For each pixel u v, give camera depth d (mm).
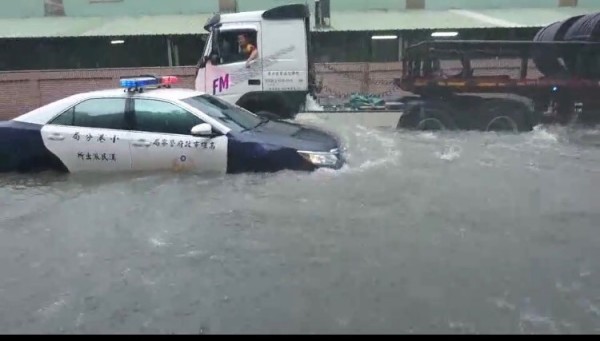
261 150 5770
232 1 18703
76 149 6016
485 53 9234
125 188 5645
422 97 9484
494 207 5109
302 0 18344
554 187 5746
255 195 5355
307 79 9508
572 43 9188
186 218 4859
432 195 5430
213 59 9516
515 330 3062
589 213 4926
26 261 4129
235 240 4406
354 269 3867
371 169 6215
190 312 3350
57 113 6176
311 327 3148
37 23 17609
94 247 4336
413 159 6797
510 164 6711
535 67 9344
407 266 3896
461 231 4527
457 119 9375
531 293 3479
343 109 9398
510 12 17828
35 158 6090
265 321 3227
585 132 9250
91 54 17422
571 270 3795
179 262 4035
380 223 4719
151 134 5941
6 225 4828
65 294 3613
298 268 3898
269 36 9367
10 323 3270
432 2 18875
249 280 3740
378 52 16703
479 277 3709
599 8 18266
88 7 18781
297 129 6699
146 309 3395
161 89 6664
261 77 9461
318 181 5699
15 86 17422
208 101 6492
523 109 9273
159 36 15914
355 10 18625
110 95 6160
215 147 5801
